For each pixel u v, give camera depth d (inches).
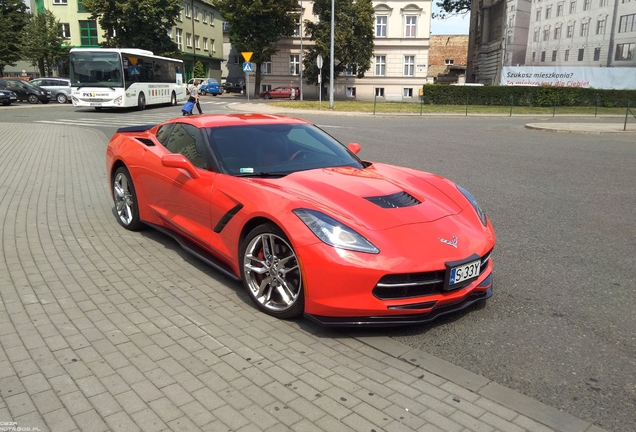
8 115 887.7
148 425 97.6
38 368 116.2
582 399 109.8
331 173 169.9
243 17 1870.1
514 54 1665.8
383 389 111.4
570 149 560.1
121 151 221.5
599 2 1529.3
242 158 175.2
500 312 153.4
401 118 1083.3
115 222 238.5
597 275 185.6
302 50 2021.4
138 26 1779.0
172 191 187.5
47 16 1905.8
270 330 138.4
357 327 141.9
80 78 995.9
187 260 191.5
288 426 98.0
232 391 109.2
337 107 1288.1
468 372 119.2
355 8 1857.8
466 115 1179.9
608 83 1561.3
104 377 113.2
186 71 2330.2
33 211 253.0
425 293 133.5
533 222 257.4
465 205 163.2
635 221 262.2
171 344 128.9
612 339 137.4
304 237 133.0
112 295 158.2
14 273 173.6
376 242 131.0
